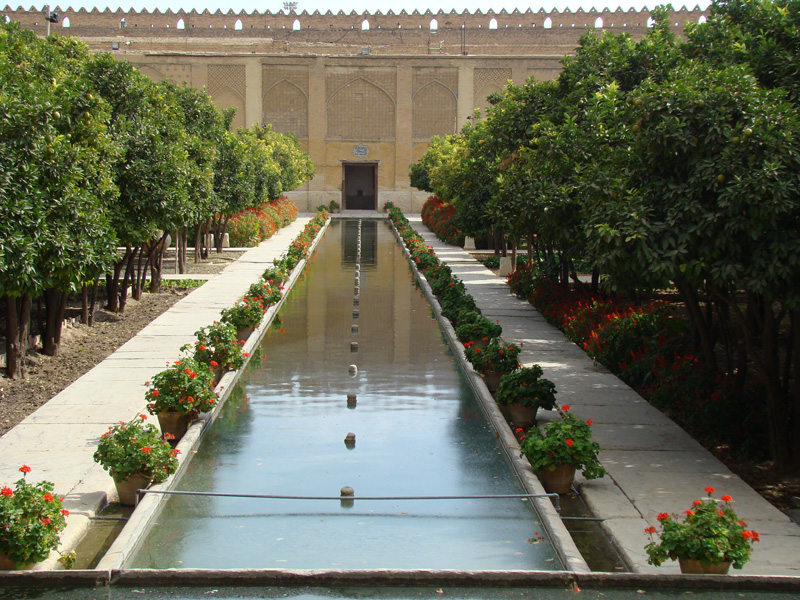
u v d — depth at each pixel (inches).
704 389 274.5
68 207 280.8
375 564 177.2
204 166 534.9
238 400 309.6
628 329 346.6
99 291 528.1
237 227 885.8
